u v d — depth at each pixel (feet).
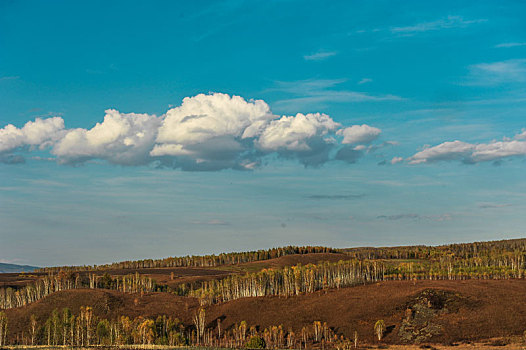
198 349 555.69
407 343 583.17
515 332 563.89
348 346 590.96
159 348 553.23
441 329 599.98
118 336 611.47
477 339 562.66
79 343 631.56
